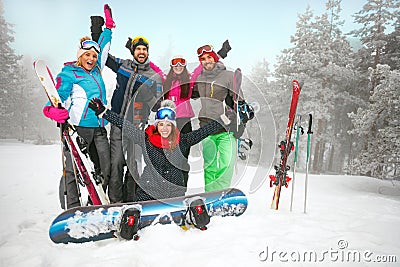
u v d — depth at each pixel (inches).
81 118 113.0
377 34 668.1
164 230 100.4
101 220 97.4
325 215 133.4
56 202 147.9
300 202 164.1
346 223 120.3
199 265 79.1
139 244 92.4
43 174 225.6
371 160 403.9
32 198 153.9
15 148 461.7
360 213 141.4
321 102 729.6
